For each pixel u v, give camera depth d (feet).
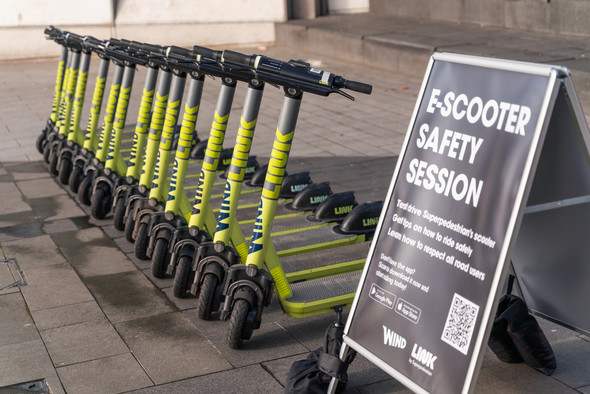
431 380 9.50
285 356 12.62
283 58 47.14
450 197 9.77
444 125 10.07
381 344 10.25
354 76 39.91
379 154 25.84
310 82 11.40
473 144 9.62
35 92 39.01
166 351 12.87
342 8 54.29
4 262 17.25
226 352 12.77
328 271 14.39
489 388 11.46
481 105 9.62
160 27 51.80
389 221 10.56
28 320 14.23
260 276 12.53
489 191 9.30
